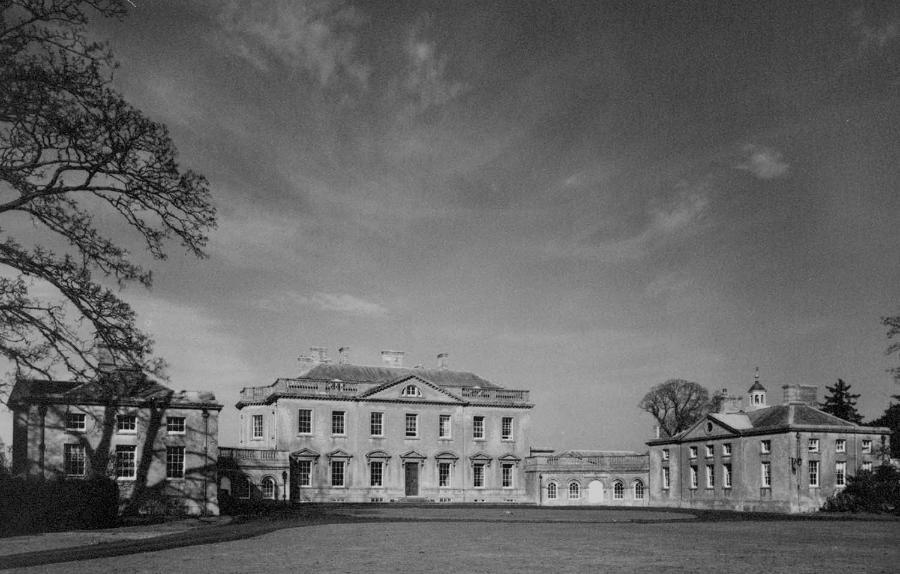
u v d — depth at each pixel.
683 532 27.14
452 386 70.94
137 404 43.56
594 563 16.17
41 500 31.44
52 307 22.84
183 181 23.08
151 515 42.28
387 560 16.52
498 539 22.97
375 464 66.75
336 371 69.81
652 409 102.38
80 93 20.50
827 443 57.31
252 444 68.31
